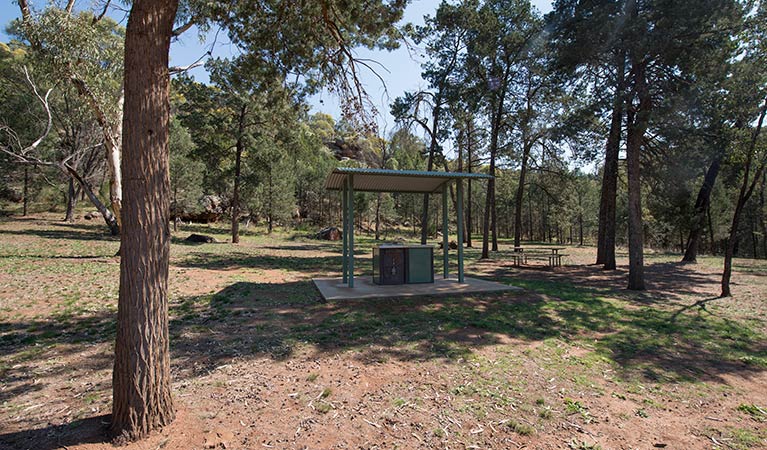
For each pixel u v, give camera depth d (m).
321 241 30.17
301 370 4.17
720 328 6.43
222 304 7.04
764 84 8.76
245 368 4.19
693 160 12.19
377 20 6.11
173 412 3.00
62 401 3.37
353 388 3.76
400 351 4.80
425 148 21.44
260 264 13.55
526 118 18.52
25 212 26.98
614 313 7.22
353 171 8.05
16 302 6.69
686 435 3.14
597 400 3.72
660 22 9.12
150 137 2.77
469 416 3.29
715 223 26.25
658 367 4.67
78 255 13.16
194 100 21.80
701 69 10.01
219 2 6.32
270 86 7.54
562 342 5.44
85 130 21.78
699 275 13.36
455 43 18.23
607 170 15.19
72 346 4.77
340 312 6.57
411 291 8.17
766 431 3.23
